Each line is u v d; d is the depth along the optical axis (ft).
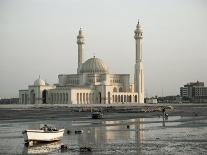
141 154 268.82
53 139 339.57
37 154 275.18
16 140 350.84
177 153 272.31
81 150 286.25
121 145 312.91
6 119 634.84
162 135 383.45
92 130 440.04
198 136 372.58
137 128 465.88
